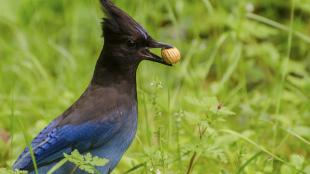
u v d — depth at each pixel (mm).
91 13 16094
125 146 10836
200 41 15305
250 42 14820
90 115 10531
